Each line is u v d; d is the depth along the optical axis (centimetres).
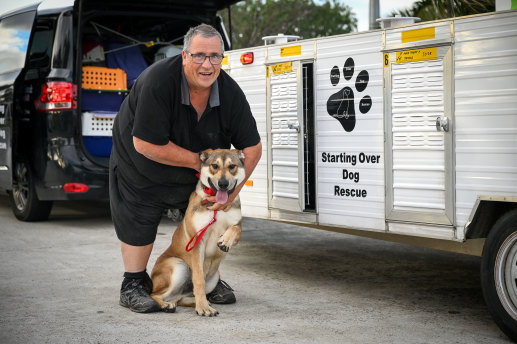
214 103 400
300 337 357
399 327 377
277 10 2156
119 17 796
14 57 747
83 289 463
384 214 423
